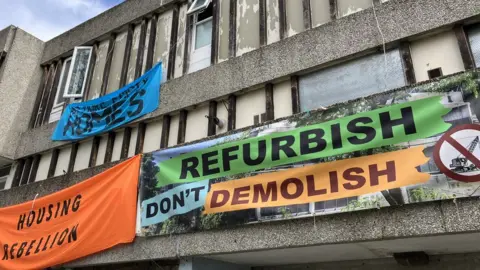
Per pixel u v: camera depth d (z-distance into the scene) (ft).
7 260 27.14
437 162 15.30
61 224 25.82
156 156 23.53
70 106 32.86
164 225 21.48
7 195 31.86
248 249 18.70
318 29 21.94
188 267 20.75
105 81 32.50
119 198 23.91
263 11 25.25
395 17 19.57
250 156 20.06
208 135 24.17
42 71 38.88
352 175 16.97
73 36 37.42
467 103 15.49
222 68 25.11
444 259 19.15
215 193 20.34
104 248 23.18
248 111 23.49
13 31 38.24
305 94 21.66
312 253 19.79
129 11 33.50
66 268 26.86
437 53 18.51
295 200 17.93
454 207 14.76
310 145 18.52
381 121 17.13
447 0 18.40
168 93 27.07
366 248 18.35
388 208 15.99
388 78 19.29
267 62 23.21
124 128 28.96
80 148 31.12
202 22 28.84
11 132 34.86
